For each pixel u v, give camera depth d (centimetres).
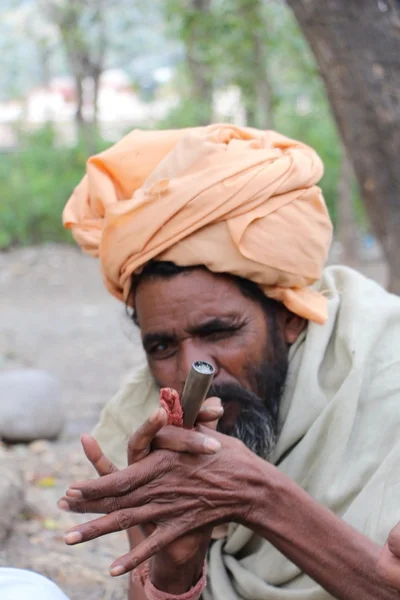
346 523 218
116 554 390
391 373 242
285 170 243
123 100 3155
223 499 209
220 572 251
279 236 241
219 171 239
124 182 260
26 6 2530
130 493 205
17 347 954
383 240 472
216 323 240
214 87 1642
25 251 1662
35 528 410
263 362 245
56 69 3084
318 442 240
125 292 254
